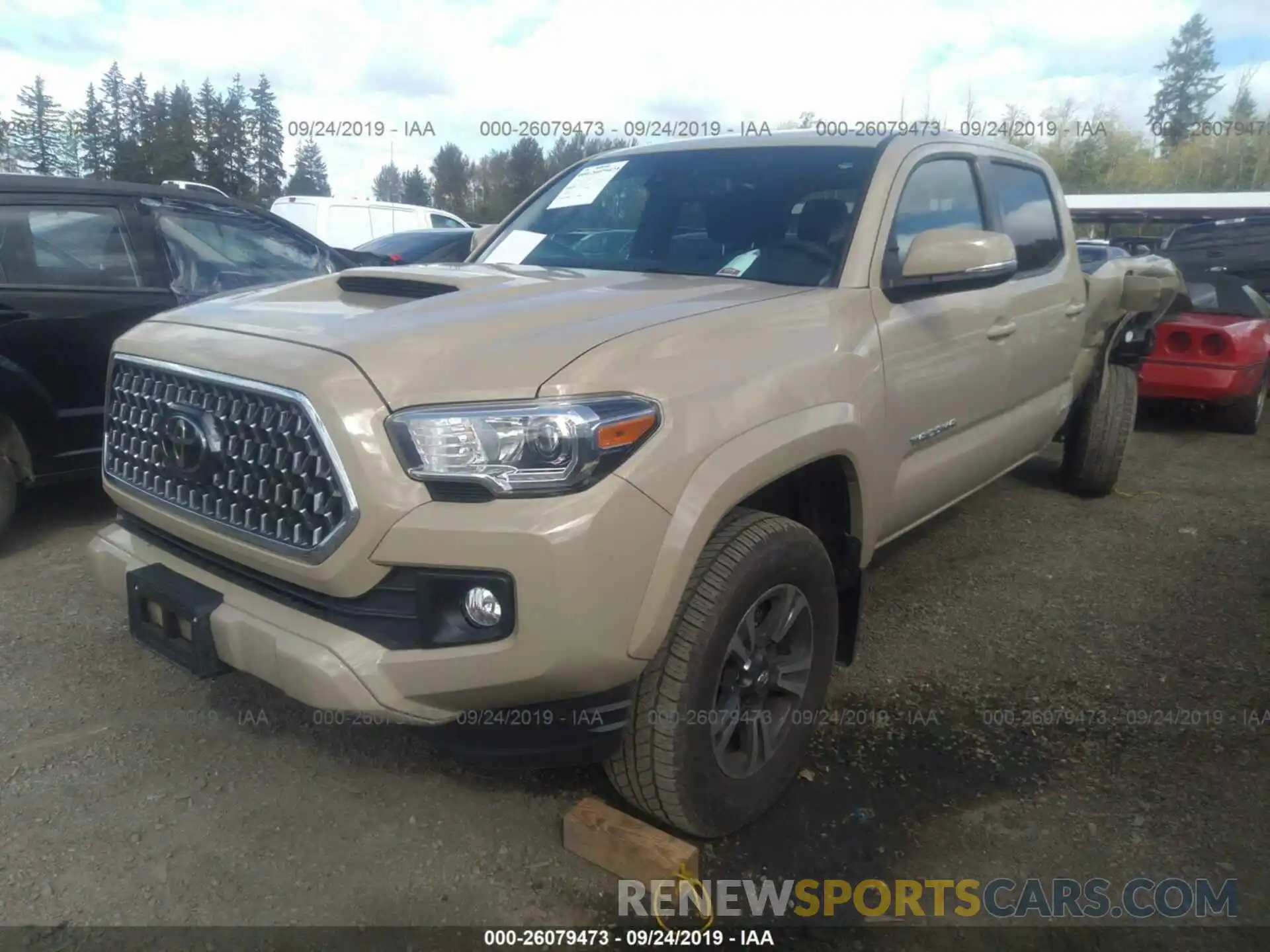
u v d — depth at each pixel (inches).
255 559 91.0
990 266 116.6
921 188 136.2
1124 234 654.5
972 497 226.4
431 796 110.3
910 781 114.9
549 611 81.2
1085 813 109.5
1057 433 223.5
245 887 95.3
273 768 115.0
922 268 117.4
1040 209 176.7
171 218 201.3
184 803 107.7
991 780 115.3
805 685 109.1
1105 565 184.1
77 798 108.0
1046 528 205.2
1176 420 324.5
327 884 96.0
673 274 129.6
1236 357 281.0
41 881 95.1
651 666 92.0
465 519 81.1
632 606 85.0
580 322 94.7
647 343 91.0
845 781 114.3
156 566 103.0
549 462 81.7
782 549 99.3
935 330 128.5
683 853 94.0
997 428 159.3
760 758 104.7
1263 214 382.3
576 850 100.4
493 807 108.5
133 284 190.7
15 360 173.6
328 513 84.6
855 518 116.3
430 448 81.7
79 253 185.3
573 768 115.6
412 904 93.8
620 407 84.5
